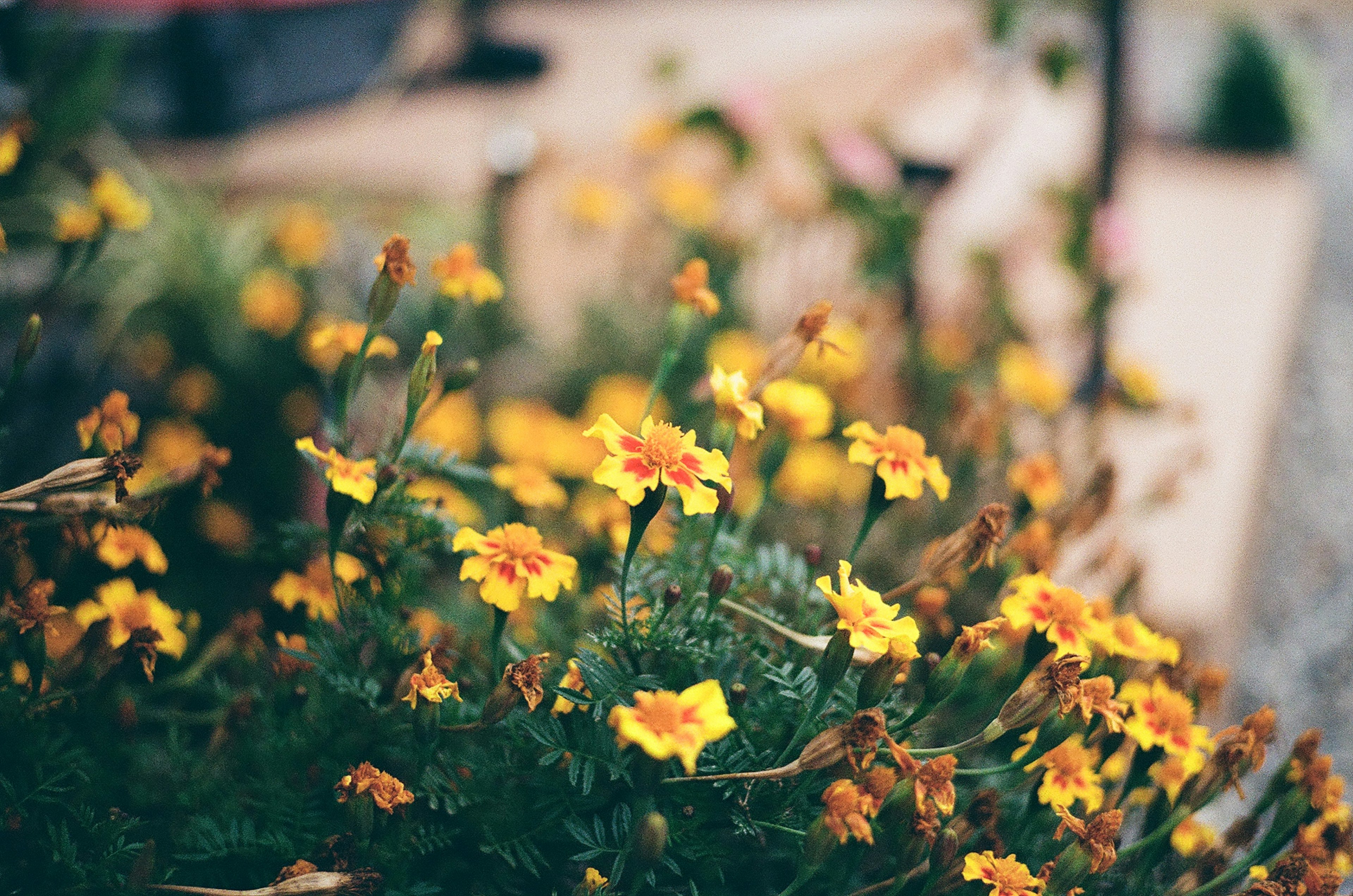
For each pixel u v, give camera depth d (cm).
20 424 105
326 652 64
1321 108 327
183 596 95
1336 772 116
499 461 121
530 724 61
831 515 102
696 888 62
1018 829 65
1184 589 124
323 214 149
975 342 144
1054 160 260
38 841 61
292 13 149
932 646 72
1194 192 283
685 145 207
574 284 165
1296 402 209
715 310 72
